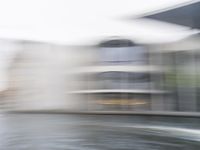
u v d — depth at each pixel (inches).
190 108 365.1
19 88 415.8
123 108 380.2
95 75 418.3
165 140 213.3
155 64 410.9
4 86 418.9
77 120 281.3
